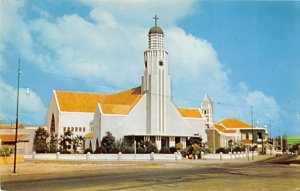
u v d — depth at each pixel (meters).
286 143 134.62
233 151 86.81
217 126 111.69
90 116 86.94
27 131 75.38
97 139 75.88
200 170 37.16
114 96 93.12
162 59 81.44
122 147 67.56
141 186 22.12
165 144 80.19
